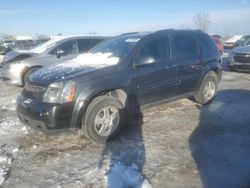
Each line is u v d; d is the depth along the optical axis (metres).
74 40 9.29
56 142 4.74
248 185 3.43
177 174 3.68
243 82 9.82
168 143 4.64
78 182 3.55
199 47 6.35
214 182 3.50
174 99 5.94
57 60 8.82
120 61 4.96
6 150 4.50
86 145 4.62
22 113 4.62
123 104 4.96
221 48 22.39
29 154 4.34
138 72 5.07
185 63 5.91
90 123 4.48
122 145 4.59
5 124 5.66
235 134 5.00
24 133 5.17
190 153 4.27
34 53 9.02
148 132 5.13
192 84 6.21
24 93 4.77
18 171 3.85
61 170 3.85
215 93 6.89
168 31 5.86
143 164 3.95
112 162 4.02
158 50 5.52
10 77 8.73
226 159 4.07
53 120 4.23
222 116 5.97
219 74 6.94
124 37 5.82
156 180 3.55
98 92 4.54
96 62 5.18
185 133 5.06
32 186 3.49
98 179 3.61
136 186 3.42
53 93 4.31
